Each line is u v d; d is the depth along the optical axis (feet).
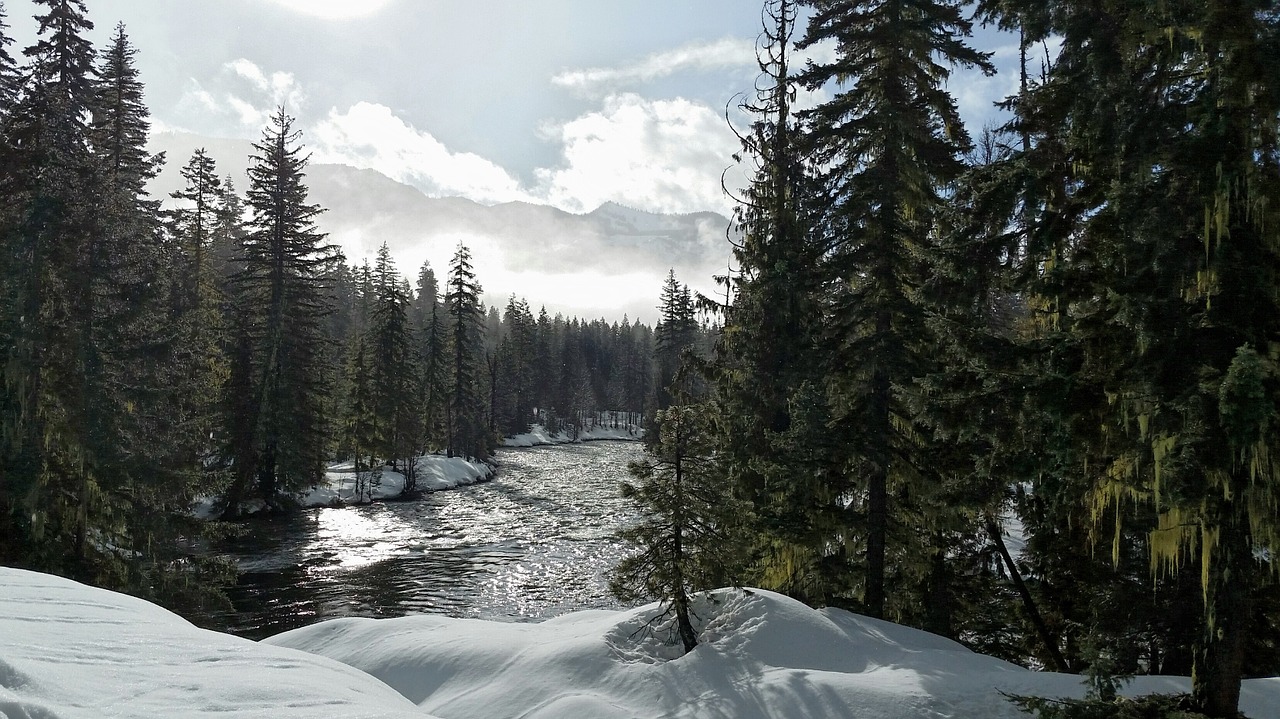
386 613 82.64
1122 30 31.32
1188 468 27.35
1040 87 36.83
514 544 119.85
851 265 54.19
